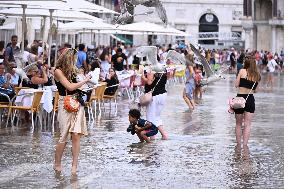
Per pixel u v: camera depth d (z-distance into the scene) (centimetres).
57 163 1873
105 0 10731
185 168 1953
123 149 2267
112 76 3503
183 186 1714
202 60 3070
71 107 1808
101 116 3266
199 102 4256
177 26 15625
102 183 1730
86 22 4841
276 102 4372
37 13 3588
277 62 10706
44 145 2291
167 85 5991
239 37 15075
